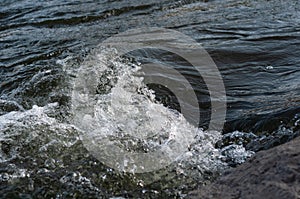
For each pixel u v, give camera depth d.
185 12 12.25
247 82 7.39
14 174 5.17
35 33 11.00
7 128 6.06
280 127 5.74
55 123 6.17
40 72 8.06
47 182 5.02
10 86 7.77
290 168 4.17
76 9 12.86
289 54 8.51
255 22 10.77
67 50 9.37
